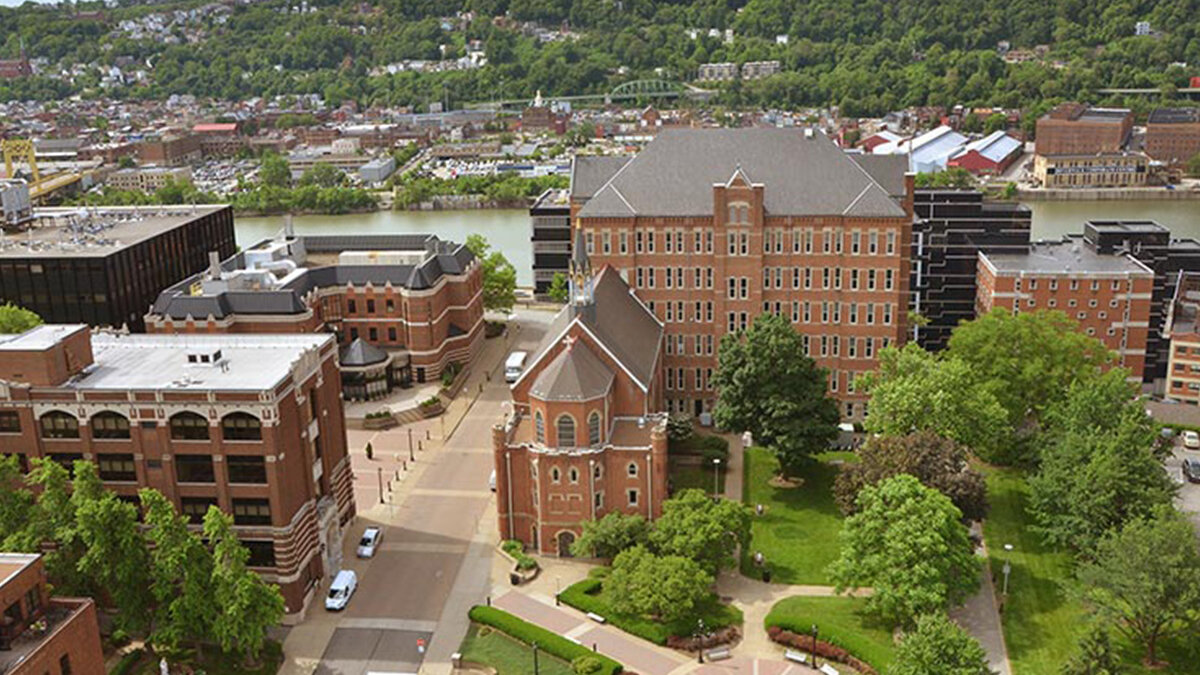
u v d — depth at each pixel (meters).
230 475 94.94
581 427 105.94
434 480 128.62
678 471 128.00
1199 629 85.06
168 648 88.69
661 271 145.50
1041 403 132.50
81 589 91.56
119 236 170.88
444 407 155.75
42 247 162.62
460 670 89.38
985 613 96.75
